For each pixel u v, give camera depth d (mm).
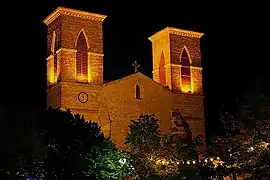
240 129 47406
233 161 46281
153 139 54438
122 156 52375
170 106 70562
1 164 37562
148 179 52781
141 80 69500
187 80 73250
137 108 68312
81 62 66688
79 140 43375
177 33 73562
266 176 42031
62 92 64375
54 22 68750
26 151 38531
